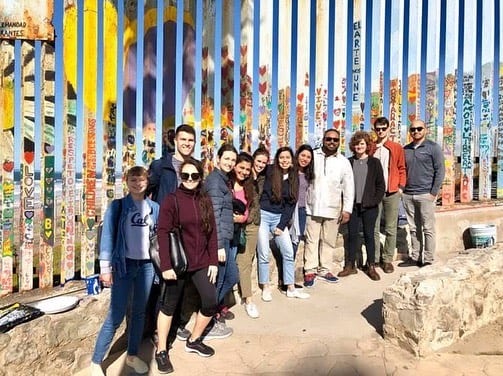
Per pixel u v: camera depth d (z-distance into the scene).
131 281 3.31
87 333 3.46
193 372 3.38
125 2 4.54
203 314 3.54
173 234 3.32
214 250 3.51
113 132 4.38
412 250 5.84
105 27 4.28
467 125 6.85
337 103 5.95
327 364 3.45
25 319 3.16
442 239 6.31
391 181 5.42
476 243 6.26
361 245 5.86
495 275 4.11
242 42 5.47
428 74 6.52
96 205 4.32
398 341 3.67
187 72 5.02
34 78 3.94
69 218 4.15
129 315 3.59
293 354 3.62
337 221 5.20
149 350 3.71
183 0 4.96
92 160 4.25
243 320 4.28
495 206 6.89
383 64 6.27
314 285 5.20
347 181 5.05
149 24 4.73
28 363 3.08
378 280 5.31
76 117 4.17
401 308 3.63
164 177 3.82
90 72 4.21
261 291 4.95
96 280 3.83
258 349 3.71
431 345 3.57
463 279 3.80
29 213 3.96
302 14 5.75
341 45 5.96
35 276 4.35
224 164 3.94
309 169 5.08
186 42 5.00
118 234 3.28
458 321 3.75
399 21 6.30
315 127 5.87
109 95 4.33
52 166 4.04
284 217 4.74
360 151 5.26
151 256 3.33
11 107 3.88
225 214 3.85
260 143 5.57
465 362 3.45
